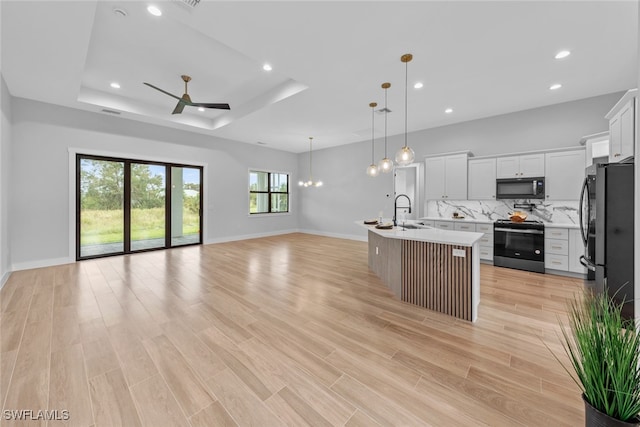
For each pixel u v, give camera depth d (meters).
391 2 2.15
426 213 5.76
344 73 3.33
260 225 7.93
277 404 1.47
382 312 2.69
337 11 2.25
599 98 3.98
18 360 1.83
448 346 2.06
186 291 3.26
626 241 2.39
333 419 1.37
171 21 2.68
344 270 4.27
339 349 2.02
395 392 1.56
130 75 3.87
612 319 1.00
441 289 2.69
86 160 4.84
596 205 2.53
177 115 5.55
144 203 5.64
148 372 1.73
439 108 4.57
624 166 2.39
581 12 2.24
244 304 2.87
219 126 5.86
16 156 4.04
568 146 4.23
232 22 2.38
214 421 1.35
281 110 4.71
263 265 4.57
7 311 2.63
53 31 2.48
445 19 2.35
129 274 3.96
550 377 1.69
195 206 6.50
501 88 3.75
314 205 8.56
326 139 7.04
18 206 4.07
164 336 2.19
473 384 1.63
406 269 2.98
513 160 4.50
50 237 4.39
